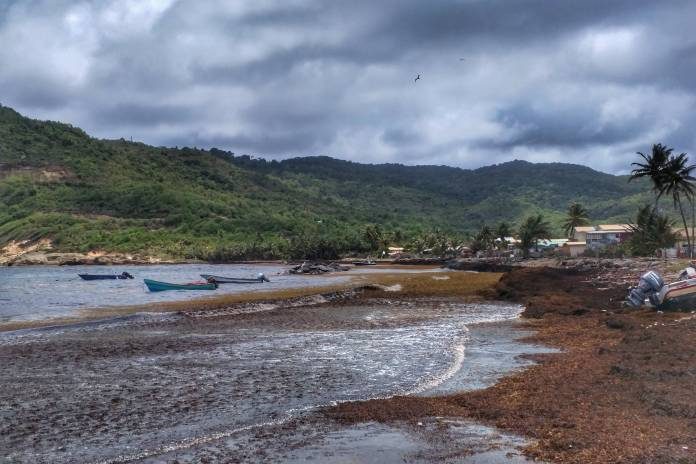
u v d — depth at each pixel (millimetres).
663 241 79188
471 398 14555
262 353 21156
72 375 17531
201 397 15000
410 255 164125
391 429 12203
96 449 11219
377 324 29297
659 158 69438
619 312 30656
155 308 37719
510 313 34219
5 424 12766
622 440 10719
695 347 18031
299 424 12641
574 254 104688
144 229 189625
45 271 125750
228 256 168000
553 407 13172
